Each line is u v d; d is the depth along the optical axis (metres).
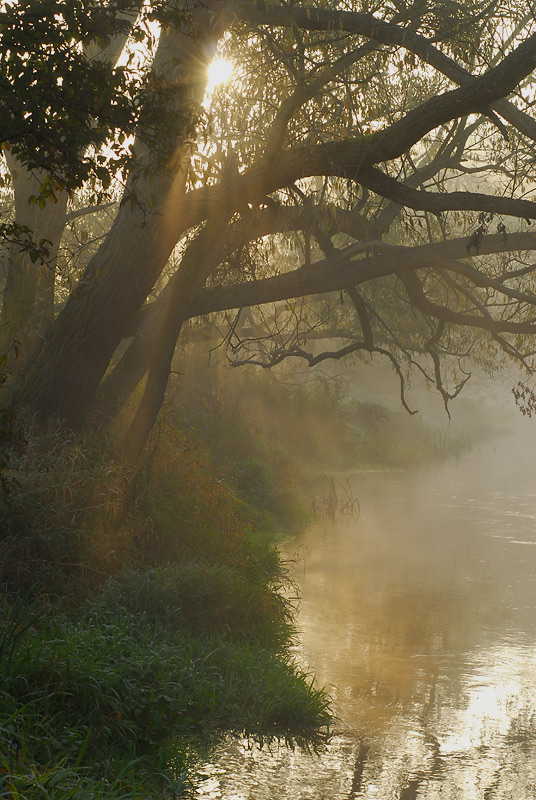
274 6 12.28
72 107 6.57
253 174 11.79
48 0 6.62
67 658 6.67
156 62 12.37
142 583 9.46
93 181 7.02
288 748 7.10
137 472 11.45
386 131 10.99
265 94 12.65
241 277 13.62
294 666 9.06
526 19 13.97
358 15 12.42
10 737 5.48
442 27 13.21
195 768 6.49
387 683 8.95
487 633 10.96
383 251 13.45
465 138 17.06
